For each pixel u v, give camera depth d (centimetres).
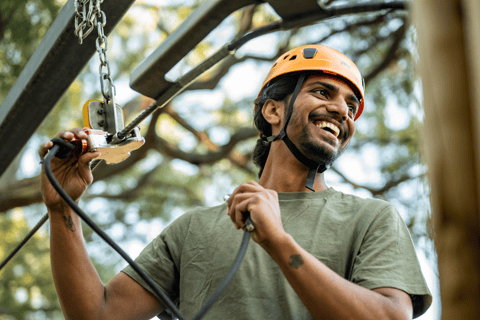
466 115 81
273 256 162
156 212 864
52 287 838
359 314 157
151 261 214
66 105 807
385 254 179
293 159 217
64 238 199
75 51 282
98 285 202
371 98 756
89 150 197
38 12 622
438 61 83
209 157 798
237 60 789
